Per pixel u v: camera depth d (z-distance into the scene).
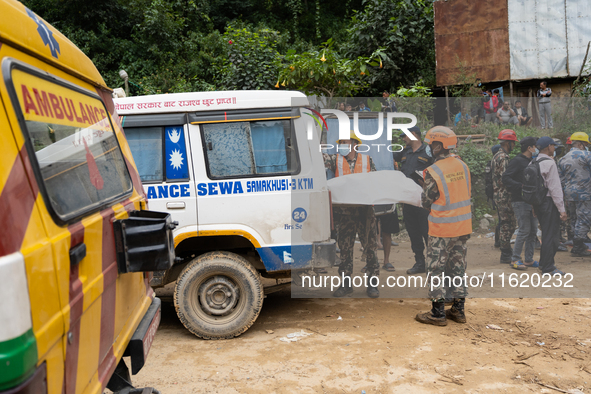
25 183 1.53
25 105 1.67
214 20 23.42
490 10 14.69
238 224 4.29
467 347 3.96
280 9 24.58
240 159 4.35
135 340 2.50
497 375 3.46
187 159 4.32
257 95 4.39
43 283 1.47
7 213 1.37
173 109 4.32
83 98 2.43
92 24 19.20
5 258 1.29
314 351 3.94
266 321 4.77
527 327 4.40
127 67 18.00
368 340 4.16
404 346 4.00
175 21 19.80
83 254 1.81
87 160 2.27
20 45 1.73
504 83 15.31
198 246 4.61
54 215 1.66
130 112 4.30
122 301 2.41
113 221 2.29
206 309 4.30
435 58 15.26
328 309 5.08
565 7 14.19
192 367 3.69
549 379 3.38
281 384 3.37
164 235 2.33
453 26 15.00
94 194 2.23
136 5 19.50
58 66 2.12
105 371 2.05
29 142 1.62
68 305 1.64
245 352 3.96
